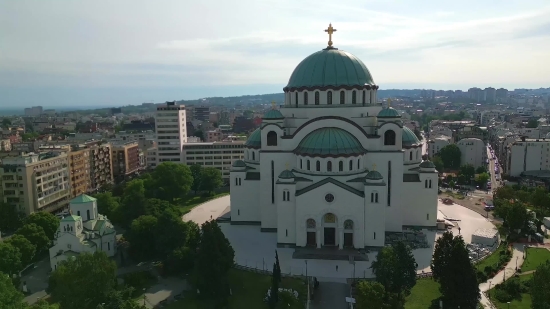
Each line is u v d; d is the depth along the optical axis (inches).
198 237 3860.7
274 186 4694.9
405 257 3090.6
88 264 2999.5
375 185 4072.3
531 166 7746.1
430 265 3678.6
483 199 6274.6
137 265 4030.5
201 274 3250.5
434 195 4682.6
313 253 4035.4
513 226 4473.4
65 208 6496.1
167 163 6235.2
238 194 5068.9
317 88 4618.6
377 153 4431.6
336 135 4296.3
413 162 5019.7
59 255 3939.5
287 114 4798.2
